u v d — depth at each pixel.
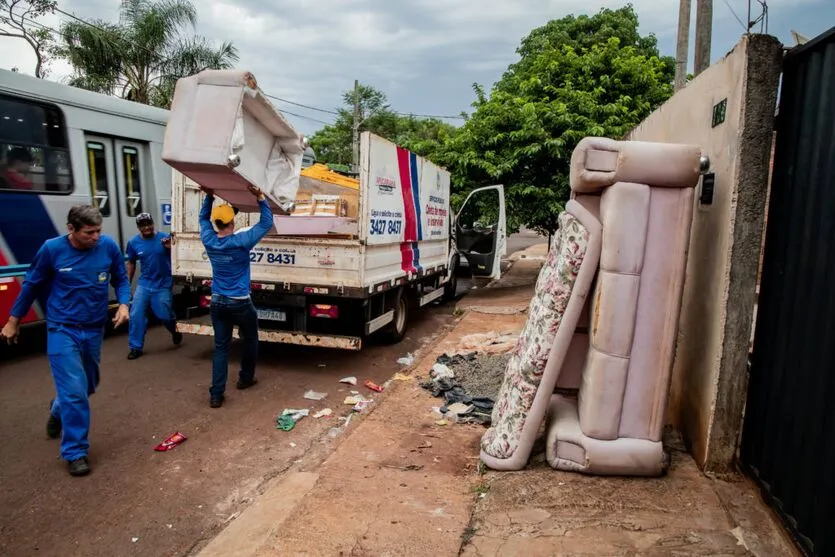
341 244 6.59
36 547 3.30
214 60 18.84
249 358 5.96
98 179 8.10
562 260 3.51
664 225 3.31
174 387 6.06
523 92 13.74
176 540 3.40
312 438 4.86
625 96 12.88
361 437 4.50
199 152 4.20
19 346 7.63
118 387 6.02
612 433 3.43
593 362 3.42
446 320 10.05
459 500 3.46
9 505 3.73
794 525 2.78
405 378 6.09
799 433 2.78
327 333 6.79
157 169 9.02
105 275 4.29
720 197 3.41
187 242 7.14
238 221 7.44
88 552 3.27
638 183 3.28
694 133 4.00
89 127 7.85
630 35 21.70
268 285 6.71
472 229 12.99
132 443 4.69
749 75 3.12
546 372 3.56
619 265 3.32
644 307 3.36
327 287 6.58
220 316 5.48
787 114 3.10
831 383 2.52
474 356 6.77
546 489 3.38
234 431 4.97
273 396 5.86
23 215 6.98
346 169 13.74
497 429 3.80
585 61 13.53
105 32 17.38
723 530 2.93
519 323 9.04
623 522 3.03
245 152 4.61
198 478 4.14
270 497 3.79
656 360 3.38
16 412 5.29
